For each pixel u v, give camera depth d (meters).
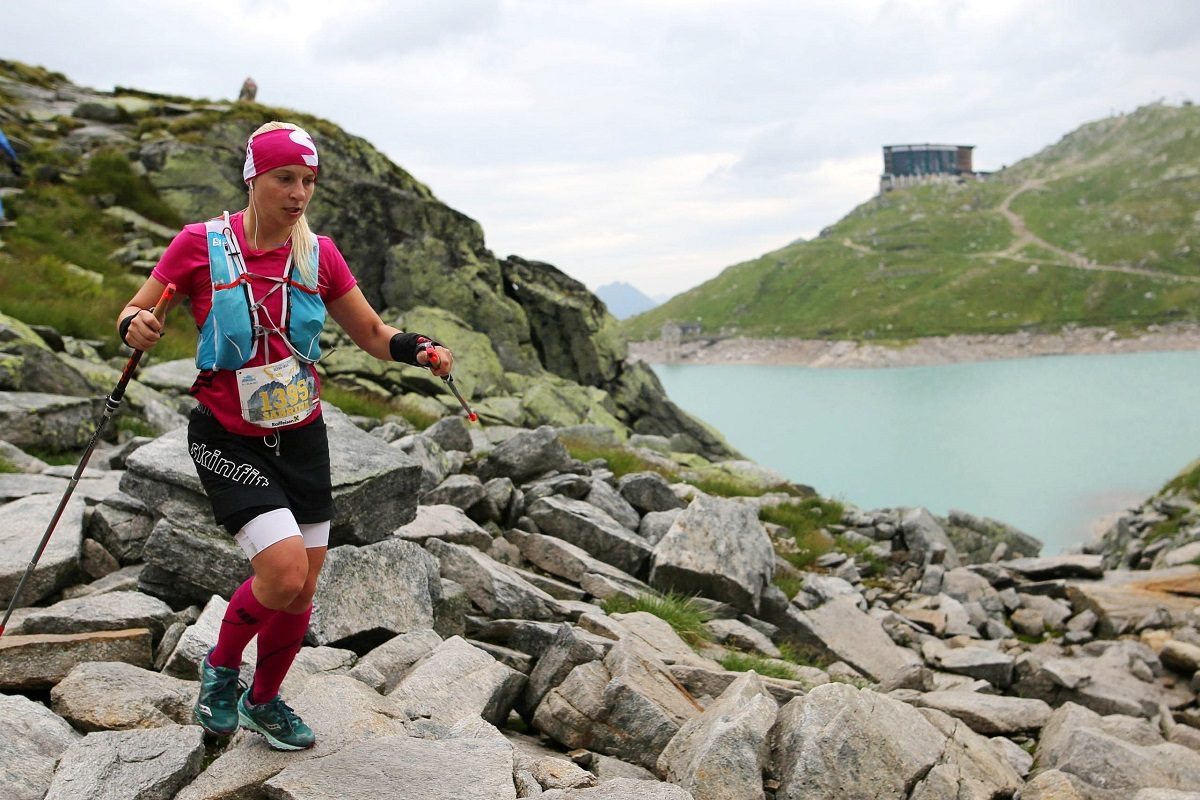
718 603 10.56
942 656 11.59
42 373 13.16
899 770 5.41
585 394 32.75
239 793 3.97
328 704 4.69
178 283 3.78
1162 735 8.88
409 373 27.25
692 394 132.88
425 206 33.28
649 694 6.02
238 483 3.83
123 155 30.45
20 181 28.31
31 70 38.53
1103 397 107.69
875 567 16.33
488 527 10.90
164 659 5.70
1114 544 23.06
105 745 4.21
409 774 4.07
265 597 3.80
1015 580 15.86
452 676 5.62
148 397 15.02
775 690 6.81
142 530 7.28
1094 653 12.91
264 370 3.79
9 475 8.76
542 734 6.02
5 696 4.65
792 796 5.07
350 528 6.90
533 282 36.00
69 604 6.03
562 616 8.40
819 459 64.25
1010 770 6.35
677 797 4.02
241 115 32.88
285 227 3.83
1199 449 63.62
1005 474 55.94
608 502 12.45
